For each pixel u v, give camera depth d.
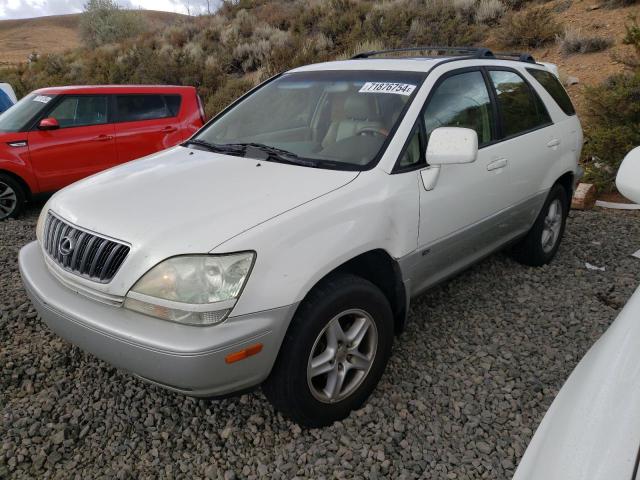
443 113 3.42
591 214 6.37
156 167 3.23
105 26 27.23
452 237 3.39
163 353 2.24
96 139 7.22
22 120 6.99
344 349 2.75
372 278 3.08
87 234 2.59
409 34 14.30
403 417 2.87
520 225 4.24
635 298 1.77
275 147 3.36
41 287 2.72
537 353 3.47
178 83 16.20
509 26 13.10
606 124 7.42
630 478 1.11
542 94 4.49
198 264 2.30
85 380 3.21
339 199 2.72
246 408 2.97
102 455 2.65
